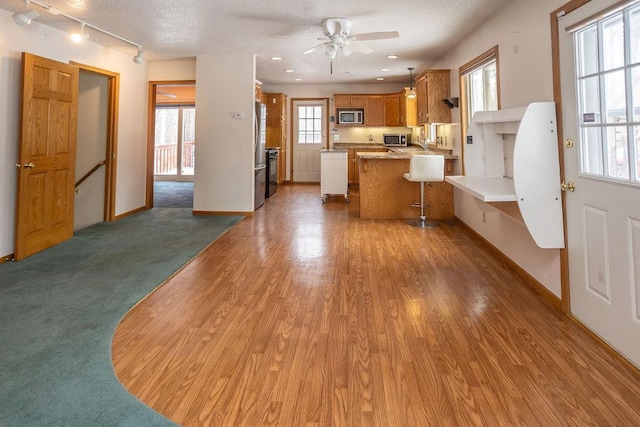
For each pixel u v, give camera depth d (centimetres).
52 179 412
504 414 160
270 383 182
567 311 254
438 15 394
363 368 195
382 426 154
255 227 525
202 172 603
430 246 429
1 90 364
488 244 414
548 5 269
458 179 343
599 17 206
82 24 401
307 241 452
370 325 242
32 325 237
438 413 161
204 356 205
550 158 254
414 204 575
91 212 555
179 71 623
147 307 268
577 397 170
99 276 325
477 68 440
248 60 582
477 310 263
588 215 227
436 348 214
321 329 237
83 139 548
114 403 166
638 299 185
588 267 228
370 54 588
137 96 606
